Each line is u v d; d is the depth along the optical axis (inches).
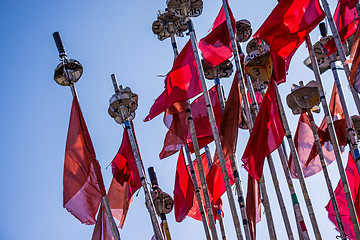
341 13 855.7
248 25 896.9
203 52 868.0
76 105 832.3
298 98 840.9
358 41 687.7
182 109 871.1
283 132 762.8
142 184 868.0
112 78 904.3
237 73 802.2
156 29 945.5
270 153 759.7
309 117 835.4
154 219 845.8
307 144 879.1
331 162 879.7
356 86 680.4
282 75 779.4
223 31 879.1
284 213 774.5
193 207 930.1
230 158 797.2
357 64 681.0
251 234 777.6
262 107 773.3
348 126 756.0
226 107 813.9
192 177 852.6
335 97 894.4
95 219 797.2
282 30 779.4
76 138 821.9
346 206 871.7
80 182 806.5
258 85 918.4
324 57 884.0
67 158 812.6
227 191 738.2
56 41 850.1
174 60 898.7
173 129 869.2
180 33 935.0
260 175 756.0
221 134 806.5
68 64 839.7
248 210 789.9
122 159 912.3
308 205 732.0
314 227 725.9
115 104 892.0
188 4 878.4
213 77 925.8
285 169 772.0
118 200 948.0
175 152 880.9
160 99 843.4
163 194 916.6
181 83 838.5
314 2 776.9
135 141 912.9
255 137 765.9
